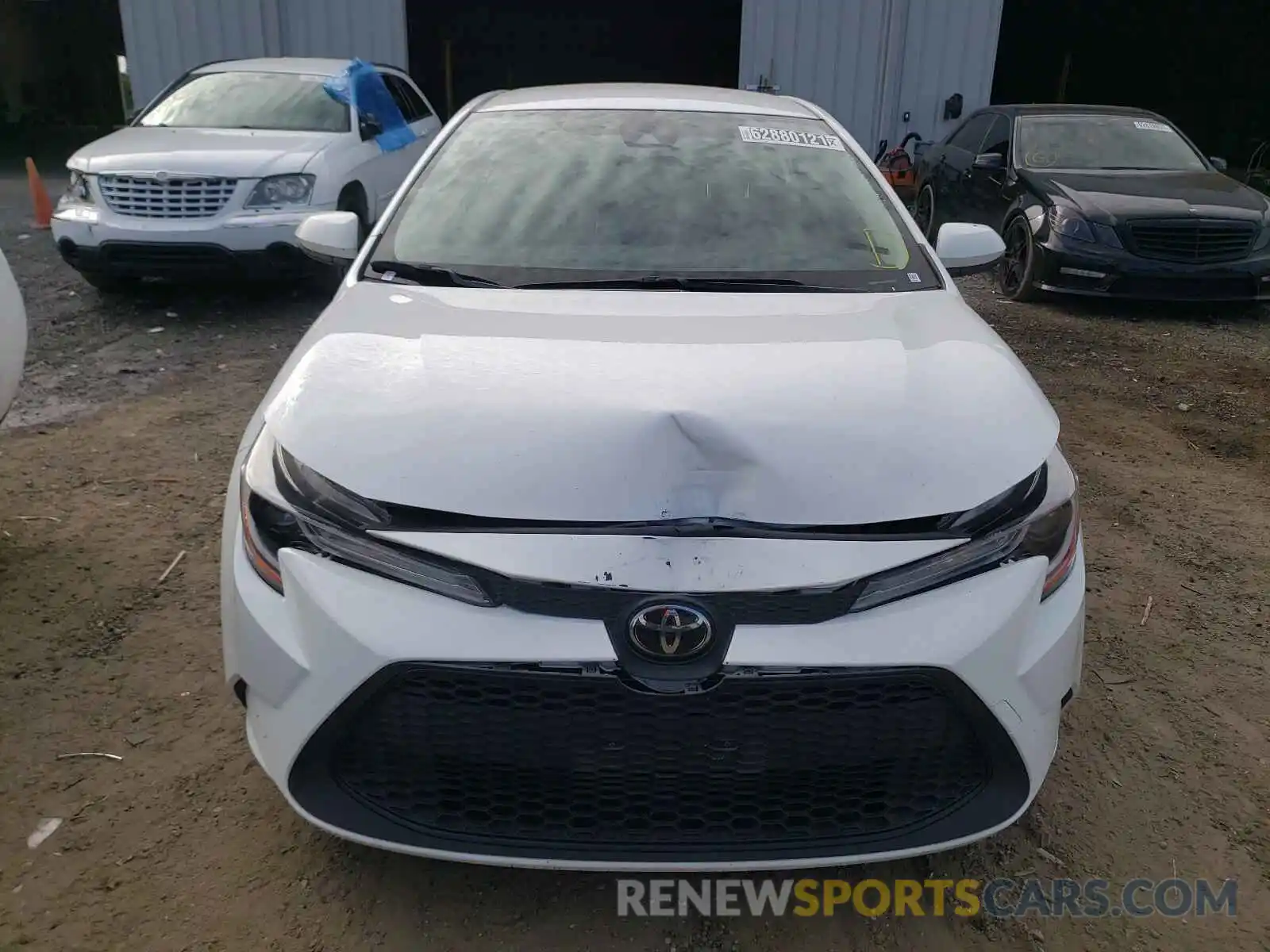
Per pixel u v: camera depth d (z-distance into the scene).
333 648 1.96
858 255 3.04
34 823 2.47
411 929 2.23
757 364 2.29
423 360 2.29
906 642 1.94
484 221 3.09
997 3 12.93
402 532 1.96
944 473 2.05
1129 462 4.94
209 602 3.46
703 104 3.69
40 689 2.97
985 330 2.72
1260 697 3.14
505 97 3.81
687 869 2.01
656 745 1.97
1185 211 7.37
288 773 2.05
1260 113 20.86
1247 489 4.67
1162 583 3.80
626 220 3.09
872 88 13.20
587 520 1.94
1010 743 2.06
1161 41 21.39
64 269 8.16
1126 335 7.19
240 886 2.32
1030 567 2.09
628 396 2.12
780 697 1.95
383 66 9.06
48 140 19.66
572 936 2.23
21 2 22.06
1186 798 2.70
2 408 3.45
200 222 6.50
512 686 1.93
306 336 2.64
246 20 12.94
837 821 2.06
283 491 2.08
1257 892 2.40
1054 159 8.59
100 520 4.02
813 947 2.23
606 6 22.67
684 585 1.89
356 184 7.25
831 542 1.94
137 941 2.17
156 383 5.65
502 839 2.03
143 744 2.76
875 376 2.27
